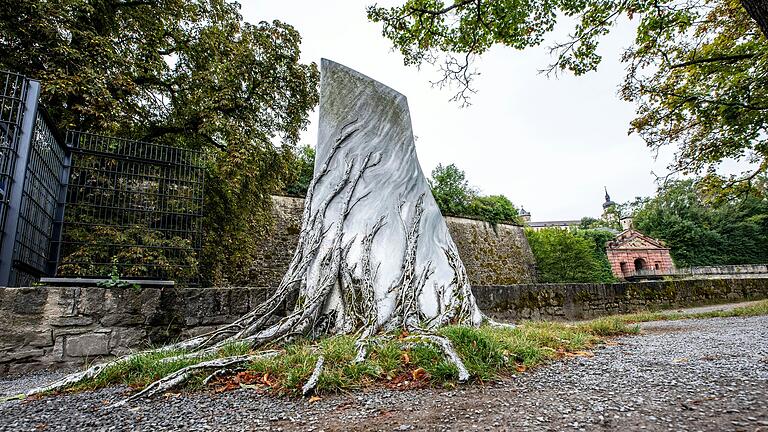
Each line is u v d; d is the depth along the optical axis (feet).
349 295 18.83
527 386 9.08
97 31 34.76
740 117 36.45
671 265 144.66
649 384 8.87
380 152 25.70
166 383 9.39
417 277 21.22
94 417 7.61
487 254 88.38
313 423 6.98
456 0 27.40
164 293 17.26
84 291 15.71
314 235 21.16
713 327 22.62
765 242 144.97
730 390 8.03
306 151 76.33
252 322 16.55
